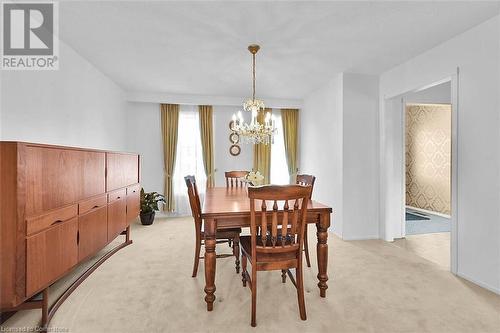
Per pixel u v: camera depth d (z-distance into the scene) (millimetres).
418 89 3010
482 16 2107
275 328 1621
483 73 2188
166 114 4758
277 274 2408
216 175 5020
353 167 3551
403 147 3693
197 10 2072
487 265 2143
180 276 2361
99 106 3496
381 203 3576
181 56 3008
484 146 2172
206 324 1661
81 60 3012
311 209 1954
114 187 2646
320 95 4246
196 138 4938
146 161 4797
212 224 1831
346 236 3533
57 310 1805
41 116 2318
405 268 2541
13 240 1380
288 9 2047
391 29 2344
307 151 4801
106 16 2170
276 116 5172
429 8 2012
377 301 1932
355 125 3553
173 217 4805
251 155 5137
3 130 1919
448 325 1646
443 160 5281
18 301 1391
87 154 2104
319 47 2738
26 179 1436
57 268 1690
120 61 3170
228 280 2285
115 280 2271
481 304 1892
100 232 2312
